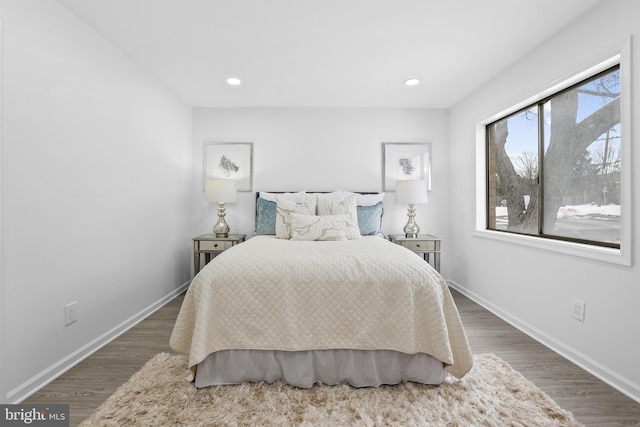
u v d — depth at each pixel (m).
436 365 1.71
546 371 1.91
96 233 2.24
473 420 1.44
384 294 1.72
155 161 3.07
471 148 3.44
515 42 2.39
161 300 3.19
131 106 2.67
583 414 1.51
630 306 1.70
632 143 1.69
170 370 1.88
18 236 1.64
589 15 1.97
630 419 1.48
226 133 3.93
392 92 3.44
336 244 2.45
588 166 2.12
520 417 1.45
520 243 2.60
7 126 1.58
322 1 1.93
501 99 2.90
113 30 2.24
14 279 1.62
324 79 3.09
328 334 1.70
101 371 1.91
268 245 2.38
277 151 3.94
